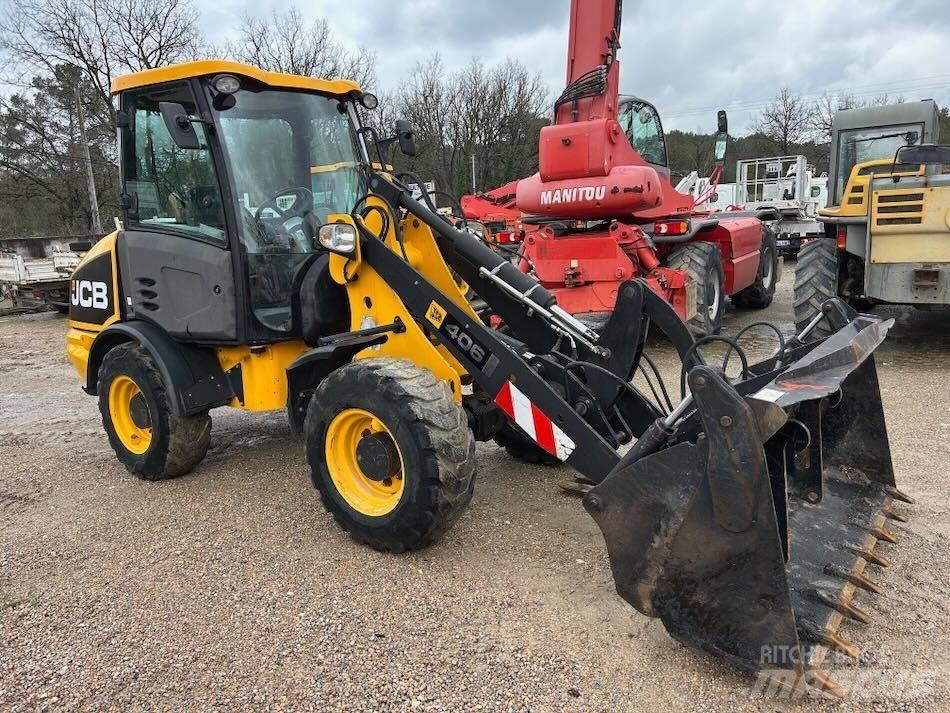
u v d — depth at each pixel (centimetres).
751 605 223
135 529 362
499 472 418
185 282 387
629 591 245
